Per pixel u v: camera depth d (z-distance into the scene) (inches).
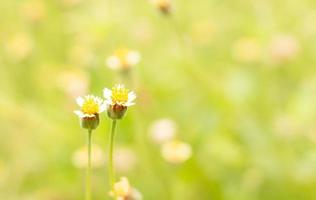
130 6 30.4
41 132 25.3
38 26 31.0
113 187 15.7
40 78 28.5
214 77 26.7
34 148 25.3
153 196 22.7
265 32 28.4
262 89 25.7
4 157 25.8
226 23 30.6
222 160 22.9
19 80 29.2
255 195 22.3
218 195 22.4
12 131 25.9
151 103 24.6
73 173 24.1
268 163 22.7
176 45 26.5
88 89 25.6
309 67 26.9
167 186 22.6
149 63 27.1
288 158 22.8
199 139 23.5
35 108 26.2
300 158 22.9
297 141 23.4
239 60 27.6
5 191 24.6
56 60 30.5
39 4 31.7
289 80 26.3
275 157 22.9
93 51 27.1
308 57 27.5
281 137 23.3
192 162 22.3
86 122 15.4
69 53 30.3
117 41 28.9
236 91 24.9
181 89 25.6
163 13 22.9
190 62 25.2
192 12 31.5
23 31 31.9
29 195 24.4
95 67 26.2
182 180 22.4
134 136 23.6
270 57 26.5
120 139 23.9
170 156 21.2
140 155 23.1
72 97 25.4
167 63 26.3
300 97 24.0
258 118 24.5
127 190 16.2
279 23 28.7
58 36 30.9
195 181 22.4
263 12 28.8
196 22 31.1
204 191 22.5
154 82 25.9
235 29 30.2
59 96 27.6
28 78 29.2
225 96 24.4
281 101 25.7
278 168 22.7
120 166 23.3
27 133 25.6
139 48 28.6
